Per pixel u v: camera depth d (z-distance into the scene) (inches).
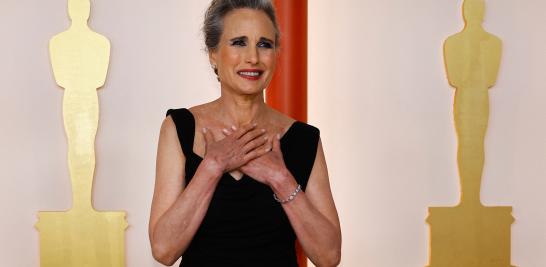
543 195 103.7
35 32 90.3
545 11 102.5
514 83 102.3
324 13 98.3
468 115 100.5
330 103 98.7
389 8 99.4
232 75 63.7
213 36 65.6
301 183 65.5
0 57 89.3
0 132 89.6
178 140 64.2
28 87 90.3
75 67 90.3
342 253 99.5
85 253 91.2
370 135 99.7
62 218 90.5
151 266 93.9
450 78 100.0
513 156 102.7
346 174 99.3
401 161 100.4
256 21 63.8
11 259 90.5
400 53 99.9
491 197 102.4
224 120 66.5
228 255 62.1
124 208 92.9
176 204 60.2
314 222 62.5
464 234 101.2
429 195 101.3
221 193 62.1
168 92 93.9
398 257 100.8
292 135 66.8
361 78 99.2
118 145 92.7
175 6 93.8
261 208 62.7
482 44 100.5
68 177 91.7
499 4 101.3
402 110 100.3
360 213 99.8
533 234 103.6
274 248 63.9
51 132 91.1
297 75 92.7
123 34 92.4
